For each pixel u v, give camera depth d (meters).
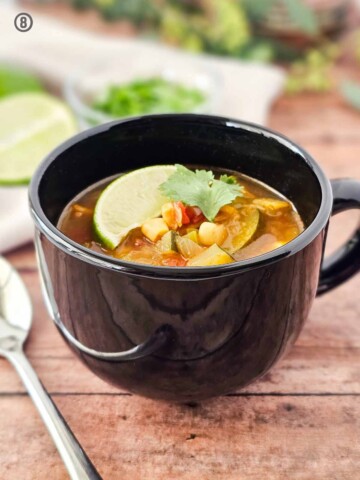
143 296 0.30
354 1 0.76
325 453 0.34
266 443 0.34
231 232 0.35
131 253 0.34
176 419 0.35
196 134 0.38
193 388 0.33
